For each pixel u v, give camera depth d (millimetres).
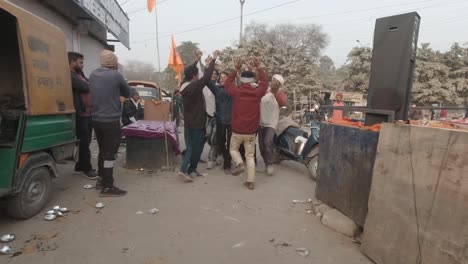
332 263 2838
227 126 5746
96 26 12609
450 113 6590
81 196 4312
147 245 3029
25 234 3168
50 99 3797
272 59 26734
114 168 5934
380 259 2756
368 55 23328
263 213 3957
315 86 26578
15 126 3381
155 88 14211
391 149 2762
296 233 3418
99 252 2871
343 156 3668
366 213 3221
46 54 3750
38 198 3680
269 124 5758
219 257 2863
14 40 3791
